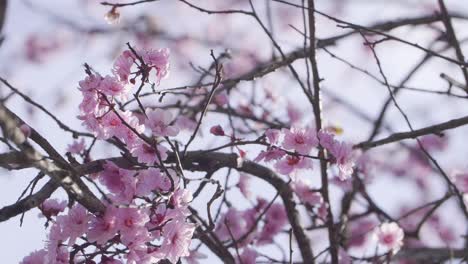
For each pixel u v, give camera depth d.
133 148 4.49
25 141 3.76
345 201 6.35
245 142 4.89
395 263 6.77
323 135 4.90
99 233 4.20
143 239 4.21
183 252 4.31
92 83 4.39
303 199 5.90
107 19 5.07
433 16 6.21
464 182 6.37
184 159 5.08
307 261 5.75
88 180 4.28
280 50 5.38
